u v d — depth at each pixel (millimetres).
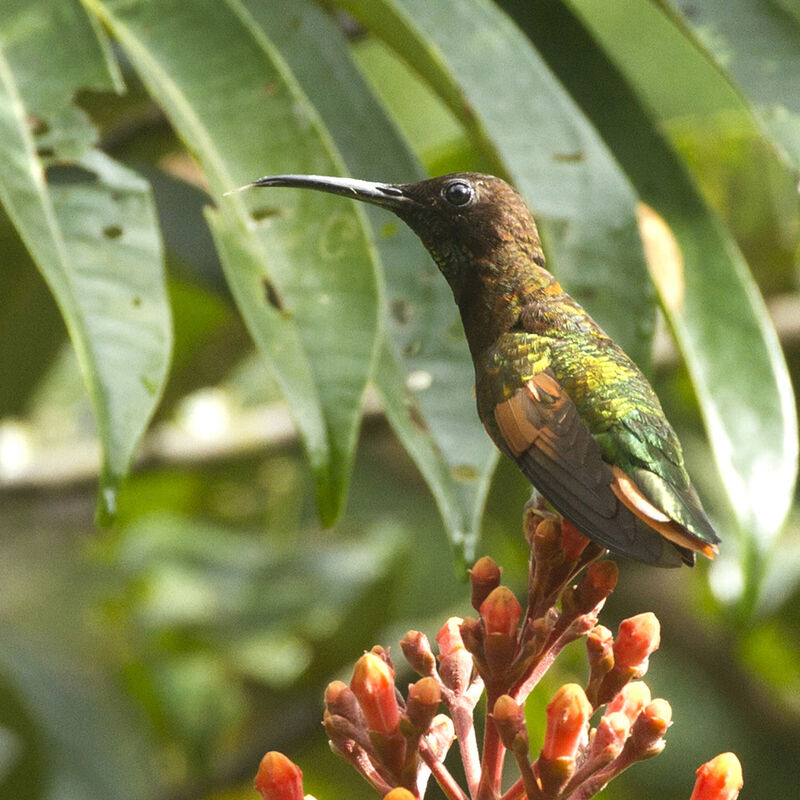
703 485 11594
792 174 6887
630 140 7492
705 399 6766
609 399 5891
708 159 11711
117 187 5742
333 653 12539
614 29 11633
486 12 7082
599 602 5027
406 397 6594
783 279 12281
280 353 6031
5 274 11078
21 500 11281
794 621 12555
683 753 12992
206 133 6352
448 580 12625
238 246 6191
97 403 5383
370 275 6168
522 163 6879
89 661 12883
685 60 11578
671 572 13211
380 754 4848
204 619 12680
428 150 11141
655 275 7055
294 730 12328
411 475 13602
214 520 14086
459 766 11000
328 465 5934
